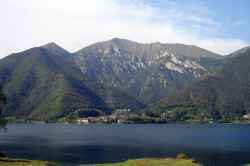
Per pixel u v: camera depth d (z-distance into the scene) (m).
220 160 112.38
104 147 165.12
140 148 160.25
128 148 160.50
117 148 160.12
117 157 122.00
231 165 99.75
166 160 89.38
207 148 158.50
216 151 144.25
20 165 81.75
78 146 170.88
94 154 132.00
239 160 112.31
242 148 157.62
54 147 163.25
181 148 159.25
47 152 138.62
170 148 159.75
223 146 168.88
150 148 160.00
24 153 133.62
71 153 135.38
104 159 115.19
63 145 176.12
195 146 170.12
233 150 148.12
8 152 137.25
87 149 153.88
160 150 149.88
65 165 94.81
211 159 115.44
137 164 83.31
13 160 89.94
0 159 90.31
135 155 129.25
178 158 94.31
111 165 84.00
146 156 125.50
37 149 152.00
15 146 167.12
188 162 86.31
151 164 83.06
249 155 127.94
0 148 155.75
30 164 84.19
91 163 102.94
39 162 88.94
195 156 125.06
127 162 87.19
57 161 108.06
